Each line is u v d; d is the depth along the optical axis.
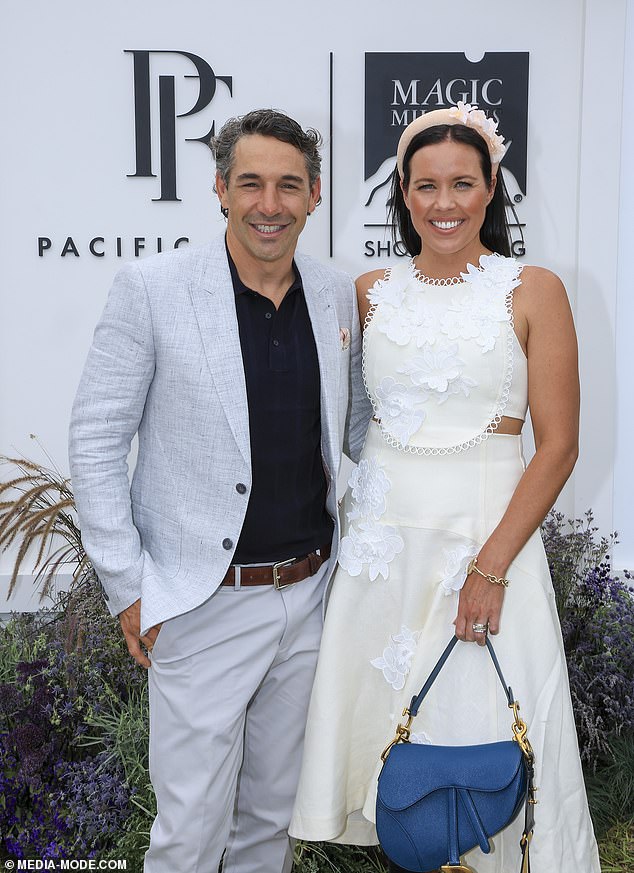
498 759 1.74
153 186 3.55
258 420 1.86
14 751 2.69
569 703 1.89
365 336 2.02
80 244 3.57
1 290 3.57
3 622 3.60
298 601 1.96
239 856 2.19
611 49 3.46
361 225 3.61
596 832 2.70
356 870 2.54
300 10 3.50
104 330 1.86
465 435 1.90
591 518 3.41
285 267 1.89
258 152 1.78
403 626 1.95
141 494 1.95
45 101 3.49
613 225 3.55
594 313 3.59
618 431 3.67
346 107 3.55
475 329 1.86
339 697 1.97
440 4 3.49
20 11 3.44
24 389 3.63
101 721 2.66
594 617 3.05
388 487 1.95
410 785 1.76
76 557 3.14
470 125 1.86
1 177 3.52
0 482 3.63
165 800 1.94
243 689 1.92
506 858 1.92
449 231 1.88
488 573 1.83
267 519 1.90
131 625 1.88
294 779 2.09
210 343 1.83
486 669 1.88
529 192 3.59
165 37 3.49
